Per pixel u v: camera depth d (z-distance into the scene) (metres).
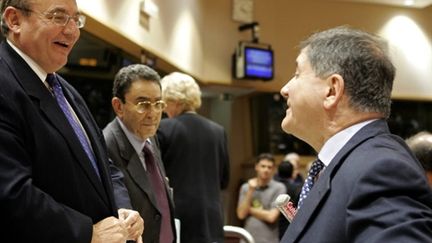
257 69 6.09
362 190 0.87
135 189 1.84
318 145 1.12
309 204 0.99
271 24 6.64
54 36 1.29
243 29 6.36
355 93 1.03
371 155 0.92
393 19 7.09
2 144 1.13
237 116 6.96
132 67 1.99
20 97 1.21
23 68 1.27
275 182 4.22
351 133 1.03
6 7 1.30
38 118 1.22
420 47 7.17
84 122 1.46
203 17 6.11
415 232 0.78
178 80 2.58
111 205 1.37
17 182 1.11
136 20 3.87
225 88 6.39
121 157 1.87
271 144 6.66
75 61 3.97
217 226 2.50
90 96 4.08
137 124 1.93
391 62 1.06
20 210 1.09
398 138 1.01
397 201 0.83
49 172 1.21
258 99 6.80
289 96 1.14
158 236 1.87
